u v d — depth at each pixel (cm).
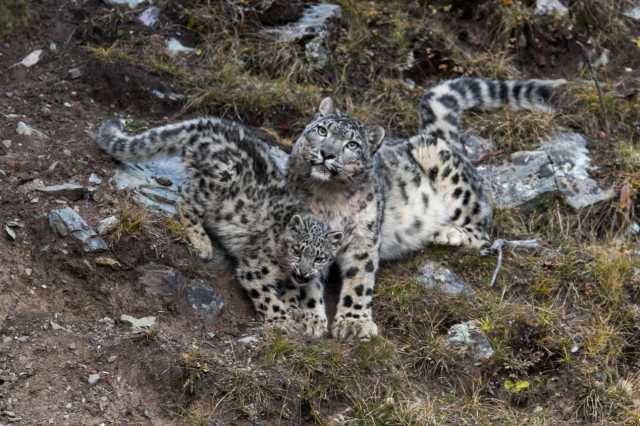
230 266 2383
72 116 2616
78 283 2169
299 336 2222
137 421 1964
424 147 2669
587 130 3039
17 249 2184
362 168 2375
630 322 2441
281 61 3019
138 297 2188
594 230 2772
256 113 2845
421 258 2578
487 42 3347
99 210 2302
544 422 2172
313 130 2386
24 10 2870
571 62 3369
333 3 3247
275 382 2066
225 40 3016
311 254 2256
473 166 2777
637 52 3438
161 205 2389
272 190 2395
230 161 2345
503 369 2289
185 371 2036
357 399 2097
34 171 2362
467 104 2980
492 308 2386
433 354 2258
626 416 2212
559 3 3431
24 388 1952
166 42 2964
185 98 2814
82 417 1938
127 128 2609
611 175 2856
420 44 3228
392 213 2575
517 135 2964
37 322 2067
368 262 2402
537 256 2614
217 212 2362
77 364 2009
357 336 2266
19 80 2719
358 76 3088
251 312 2317
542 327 2364
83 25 2922
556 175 2836
